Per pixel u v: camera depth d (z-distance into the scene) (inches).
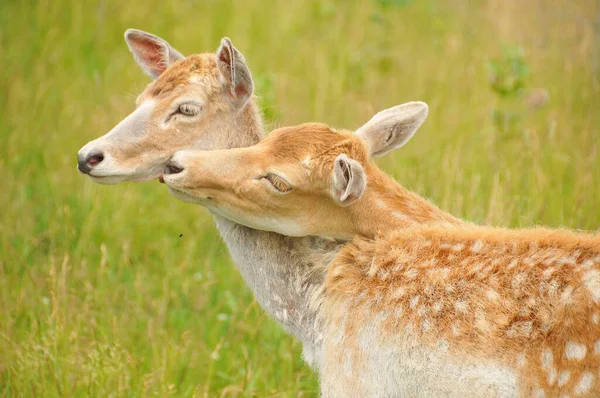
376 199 333.4
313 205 333.4
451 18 759.1
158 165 371.6
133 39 416.8
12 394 389.7
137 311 441.7
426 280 307.4
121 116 600.7
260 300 363.9
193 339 432.1
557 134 527.2
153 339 413.4
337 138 334.6
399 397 306.2
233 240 367.2
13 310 429.7
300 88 642.2
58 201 527.2
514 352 285.9
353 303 317.7
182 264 489.4
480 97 612.4
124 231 512.4
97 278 460.8
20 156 576.7
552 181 483.8
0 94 644.1
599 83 591.8
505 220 437.7
